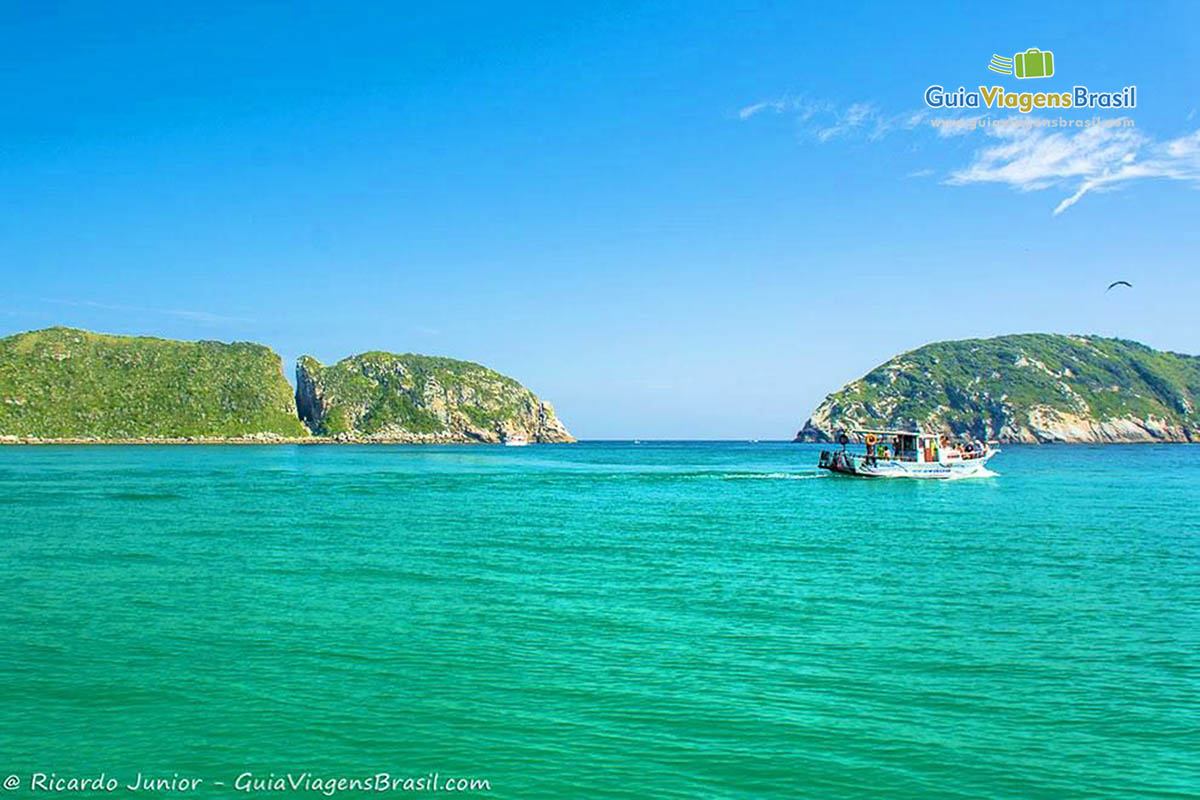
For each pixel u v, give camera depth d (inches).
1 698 623.5
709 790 488.1
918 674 689.6
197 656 729.6
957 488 2999.5
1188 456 6604.3
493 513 2028.8
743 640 788.6
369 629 823.1
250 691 641.0
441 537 1533.0
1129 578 1126.4
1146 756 536.4
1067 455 6879.9
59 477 3464.6
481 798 479.5
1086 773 512.7
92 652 740.7
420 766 517.0
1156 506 2242.9
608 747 543.5
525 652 744.3
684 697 631.2
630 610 912.9
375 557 1280.8
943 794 485.7
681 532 1632.6
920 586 1061.8
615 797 480.4
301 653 739.4
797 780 500.7
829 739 557.0
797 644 776.3
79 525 1706.4
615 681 666.8
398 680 666.8
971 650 759.7
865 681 671.1
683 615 890.7
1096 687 661.3
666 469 4837.6
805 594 1006.4
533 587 1041.5
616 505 2292.1
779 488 3058.6
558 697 630.5
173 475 3713.1
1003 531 1665.8
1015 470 4350.4
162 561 1235.9
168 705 612.1
